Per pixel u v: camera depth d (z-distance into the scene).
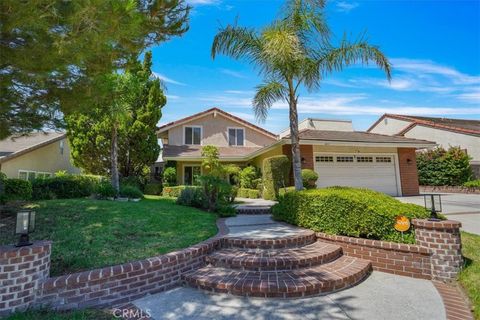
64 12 3.78
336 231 6.49
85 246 5.20
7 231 5.85
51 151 18.11
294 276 4.75
